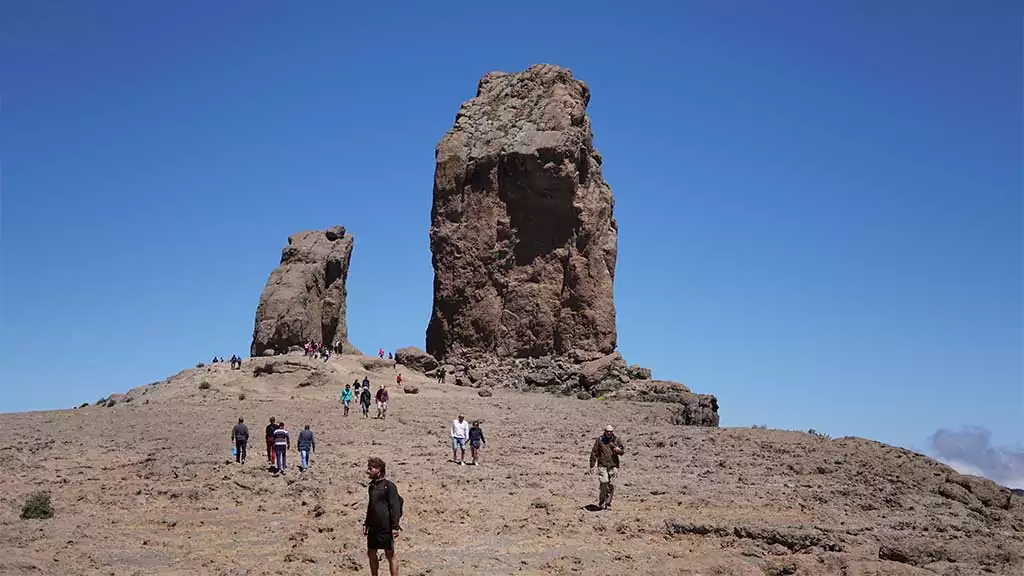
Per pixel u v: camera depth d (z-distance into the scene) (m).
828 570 20.00
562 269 80.12
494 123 84.44
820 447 38.50
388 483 16.75
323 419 47.53
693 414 62.97
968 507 29.81
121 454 36.72
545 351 78.69
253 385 61.16
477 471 33.41
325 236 79.19
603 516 25.44
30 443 39.34
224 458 34.88
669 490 29.70
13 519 24.78
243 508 26.47
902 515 27.45
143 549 21.47
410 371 74.56
